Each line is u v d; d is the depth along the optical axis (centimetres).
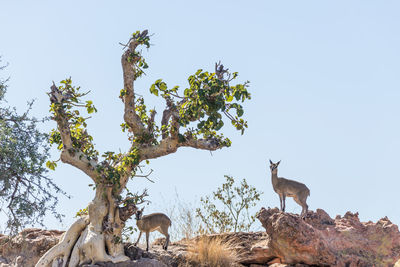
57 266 1952
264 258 2083
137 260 1947
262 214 2055
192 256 2077
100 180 1994
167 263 2050
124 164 2022
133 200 1997
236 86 2005
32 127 2002
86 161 2045
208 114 2031
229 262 2084
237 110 1995
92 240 1928
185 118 2034
